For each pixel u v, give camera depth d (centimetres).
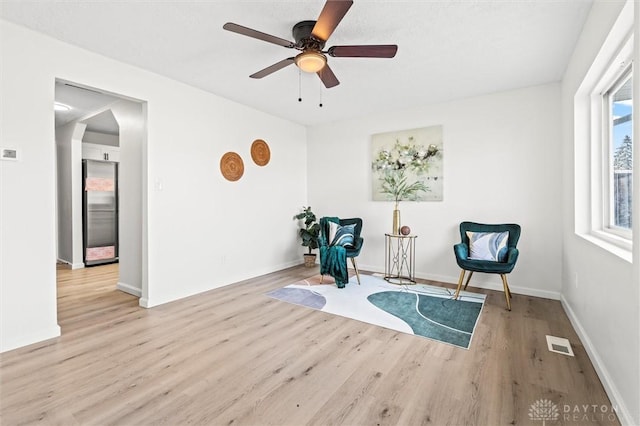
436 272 412
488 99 371
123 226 371
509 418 152
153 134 315
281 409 159
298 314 292
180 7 205
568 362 203
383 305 315
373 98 386
